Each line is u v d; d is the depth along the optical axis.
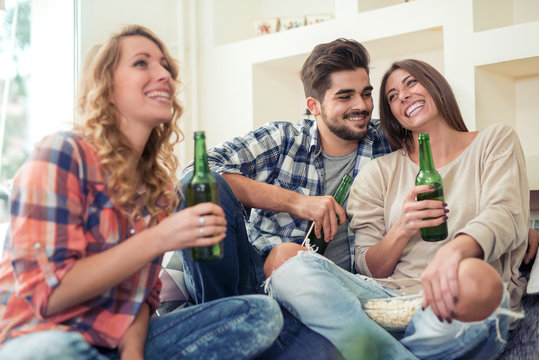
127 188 1.06
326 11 3.16
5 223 2.49
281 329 1.20
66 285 0.94
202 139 1.11
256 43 3.01
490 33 2.19
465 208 1.40
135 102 1.12
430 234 1.32
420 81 1.52
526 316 1.34
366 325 1.16
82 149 1.04
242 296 1.14
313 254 1.31
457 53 2.29
